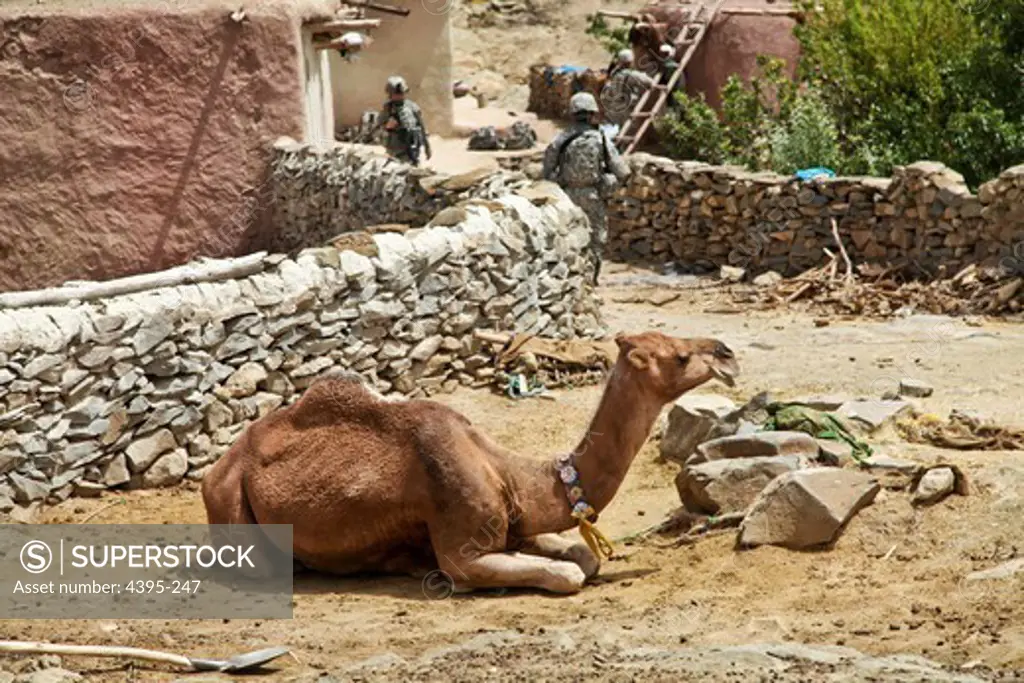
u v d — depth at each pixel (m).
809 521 10.34
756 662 7.95
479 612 9.87
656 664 8.05
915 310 19.78
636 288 22.70
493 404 15.51
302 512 10.62
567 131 19.64
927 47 24.97
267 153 25.53
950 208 20.45
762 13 30.75
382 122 26.53
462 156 30.44
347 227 22.69
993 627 8.66
